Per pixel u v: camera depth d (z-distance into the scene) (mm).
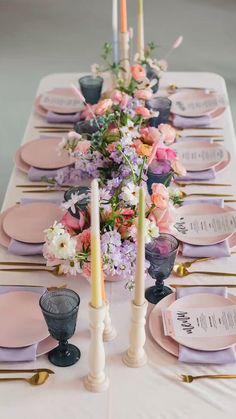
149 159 1604
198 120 2256
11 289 1482
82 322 1396
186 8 5594
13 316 1396
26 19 5383
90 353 1201
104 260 1325
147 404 1204
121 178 1605
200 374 1270
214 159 2006
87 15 5445
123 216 1377
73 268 1315
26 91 4160
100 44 4891
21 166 2000
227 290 1476
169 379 1257
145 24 5250
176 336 1327
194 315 1388
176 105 2354
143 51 2348
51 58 4664
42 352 1306
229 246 1628
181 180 1926
